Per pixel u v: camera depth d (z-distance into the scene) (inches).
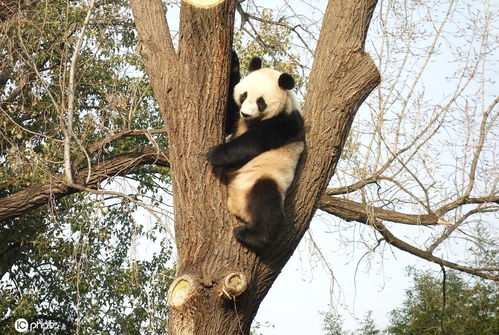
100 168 548.4
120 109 542.0
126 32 679.1
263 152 366.6
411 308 855.7
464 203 546.0
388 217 584.7
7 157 639.1
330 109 349.7
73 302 763.4
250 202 344.5
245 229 327.0
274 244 339.9
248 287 319.0
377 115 477.1
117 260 738.2
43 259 781.3
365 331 839.1
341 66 350.9
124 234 730.8
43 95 647.8
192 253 319.3
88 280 700.7
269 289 343.3
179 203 325.1
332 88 351.3
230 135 428.5
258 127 389.7
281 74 403.5
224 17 316.5
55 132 622.5
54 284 775.7
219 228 322.0
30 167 613.0
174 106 326.0
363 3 354.6
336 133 349.7
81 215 669.3
